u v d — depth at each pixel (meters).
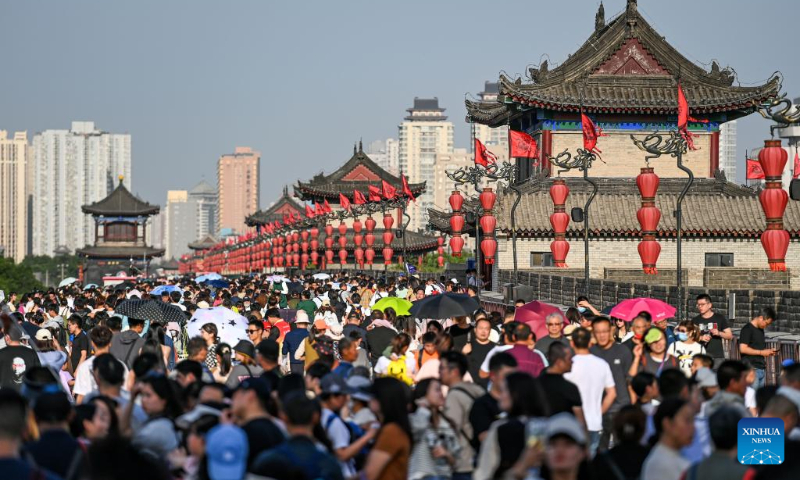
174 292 55.94
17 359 30.39
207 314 38.84
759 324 33.12
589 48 105.31
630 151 104.38
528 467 15.52
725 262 96.81
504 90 100.81
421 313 34.66
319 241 175.12
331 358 28.98
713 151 104.62
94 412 19.70
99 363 22.56
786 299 42.75
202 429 18.78
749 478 15.67
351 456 20.17
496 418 21.06
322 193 189.25
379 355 37.84
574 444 15.15
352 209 127.56
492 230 79.62
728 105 101.56
